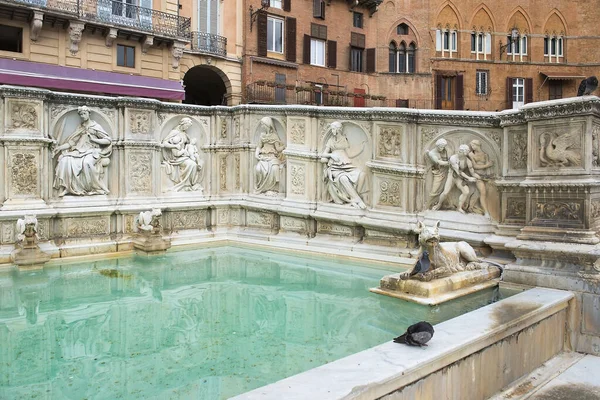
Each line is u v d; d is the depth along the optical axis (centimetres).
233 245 973
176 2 2714
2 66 2175
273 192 1011
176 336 503
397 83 4181
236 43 3219
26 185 825
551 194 611
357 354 366
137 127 943
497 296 596
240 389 384
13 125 812
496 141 743
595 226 600
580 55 4525
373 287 664
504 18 4438
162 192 988
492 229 737
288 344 480
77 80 2334
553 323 521
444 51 4378
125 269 779
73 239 870
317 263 817
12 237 807
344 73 3931
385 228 827
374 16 4131
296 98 3572
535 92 4500
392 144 831
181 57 2748
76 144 889
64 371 420
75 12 2291
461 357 389
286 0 3534
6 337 500
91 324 539
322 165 930
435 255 611
